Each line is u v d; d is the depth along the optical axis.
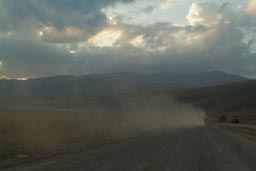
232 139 35.72
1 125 39.28
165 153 20.41
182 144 27.05
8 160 16.05
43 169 13.52
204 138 34.81
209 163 17.03
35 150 20.55
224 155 20.72
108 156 18.27
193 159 18.20
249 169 15.62
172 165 15.76
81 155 18.39
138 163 15.95
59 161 15.83
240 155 21.16
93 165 14.87
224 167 15.92
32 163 15.15
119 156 18.36
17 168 13.73
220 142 30.62
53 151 20.27
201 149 23.67
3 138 25.94
